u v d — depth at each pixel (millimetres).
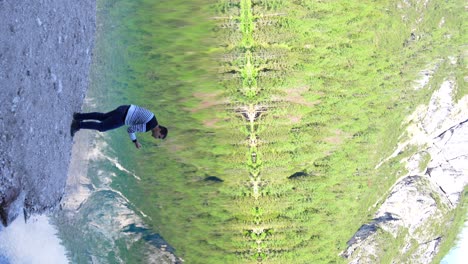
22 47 6648
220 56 12734
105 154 12281
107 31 11883
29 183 7180
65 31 8531
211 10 12672
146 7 12453
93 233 12047
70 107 8719
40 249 9898
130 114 7418
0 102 6117
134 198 12750
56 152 8102
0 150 6207
